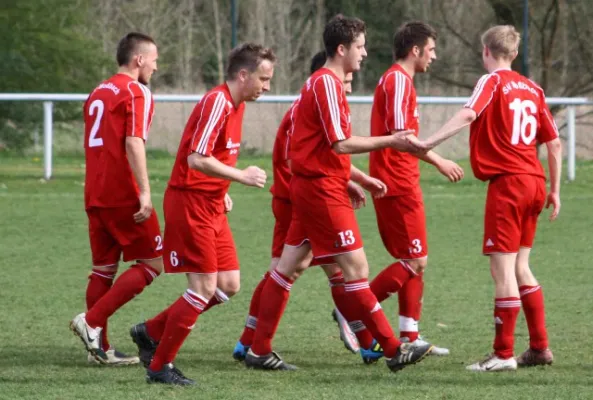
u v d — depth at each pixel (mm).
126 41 20781
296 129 18922
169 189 18406
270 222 45219
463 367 19781
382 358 20812
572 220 45719
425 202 52312
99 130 20344
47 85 86000
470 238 40375
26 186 58281
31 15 86625
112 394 17188
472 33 99375
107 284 21016
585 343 21984
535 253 36469
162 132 77125
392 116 20156
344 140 18172
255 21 119750
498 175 19562
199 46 122438
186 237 18062
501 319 19344
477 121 19688
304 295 28594
